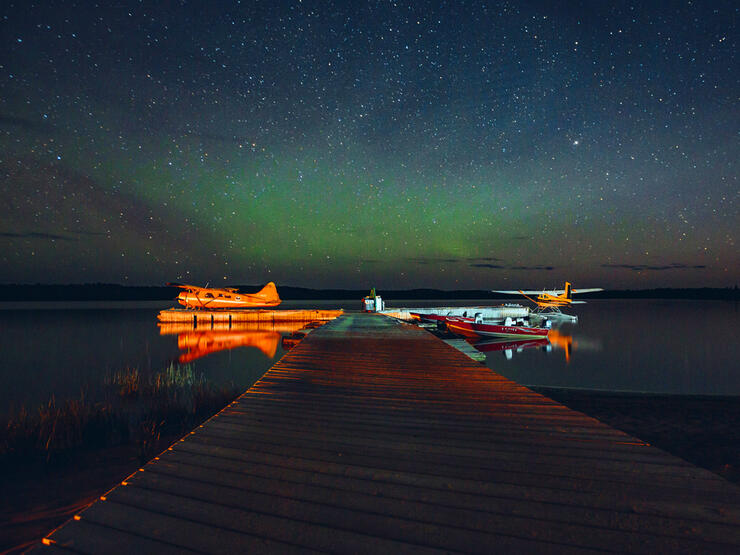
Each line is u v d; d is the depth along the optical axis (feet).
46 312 187.11
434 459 8.10
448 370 17.57
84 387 33.86
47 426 18.88
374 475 7.38
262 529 5.70
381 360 20.27
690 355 69.67
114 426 19.79
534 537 5.50
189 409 23.17
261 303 121.19
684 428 18.11
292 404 12.21
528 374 49.03
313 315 107.04
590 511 6.14
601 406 21.56
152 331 91.20
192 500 6.49
